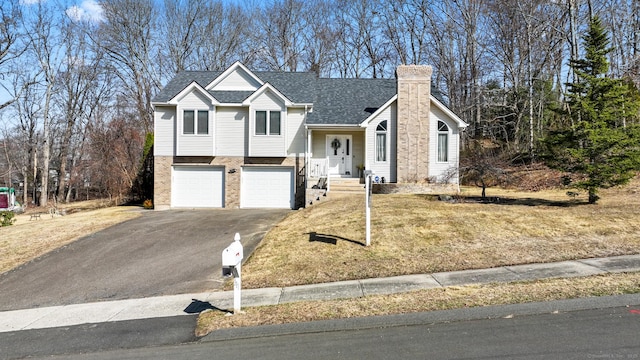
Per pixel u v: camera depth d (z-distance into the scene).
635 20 24.83
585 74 12.41
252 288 7.89
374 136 19.72
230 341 5.34
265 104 20.08
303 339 5.20
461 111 30.77
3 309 7.74
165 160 20.28
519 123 26.75
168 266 10.13
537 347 4.46
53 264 10.72
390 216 12.18
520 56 26.70
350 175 21.11
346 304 6.32
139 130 32.66
